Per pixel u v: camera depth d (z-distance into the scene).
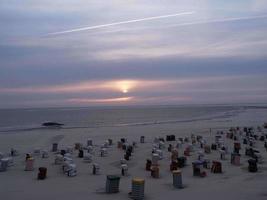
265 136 42.69
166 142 40.31
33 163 23.98
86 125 81.69
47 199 15.74
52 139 46.50
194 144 35.91
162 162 26.42
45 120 111.44
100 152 31.20
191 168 23.72
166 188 17.62
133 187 15.61
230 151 32.25
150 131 58.25
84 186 18.45
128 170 23.25
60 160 25.88
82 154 28.91
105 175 21.67
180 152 31.70
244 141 38.19
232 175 20.91
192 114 149.38
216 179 19.77
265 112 152.38
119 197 15.93
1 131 63.59
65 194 16.64
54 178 20.70
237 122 82.50
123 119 114.56
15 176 21.34
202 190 16.89
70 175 21.23
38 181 19.83
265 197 15.15
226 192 16.27
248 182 18.59
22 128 72.12
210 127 65.31
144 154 30.86
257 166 23.94
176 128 64.25
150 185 18.44
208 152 31.12
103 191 17.20
